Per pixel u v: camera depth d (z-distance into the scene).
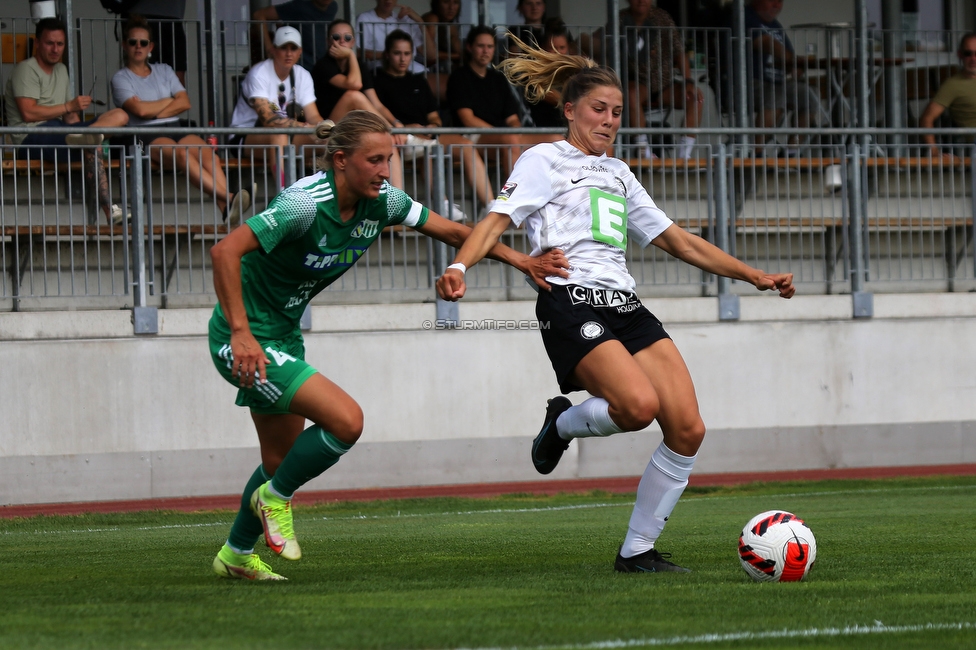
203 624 6.87
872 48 26.58
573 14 27.50
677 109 24.97
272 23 23.67
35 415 19.78
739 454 22.69
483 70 22.91
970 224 24.08
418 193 21.62
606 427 9.04
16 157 20.03
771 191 23.50
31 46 23.53
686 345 22.55
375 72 23.09
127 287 20.45
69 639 6.41
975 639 6.48
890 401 23.41
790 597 7.92
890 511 15.99
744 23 25.78
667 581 8.77
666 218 9.88
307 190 8.23
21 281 20.39
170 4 23.58
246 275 8.48
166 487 20.25
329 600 7.85
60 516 17.75
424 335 21.44
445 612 7.29
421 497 19.92
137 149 20.25
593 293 9.21
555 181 9.37
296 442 8.37
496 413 21.73
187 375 20.42
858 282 23.39
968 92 25.89
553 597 7.93
